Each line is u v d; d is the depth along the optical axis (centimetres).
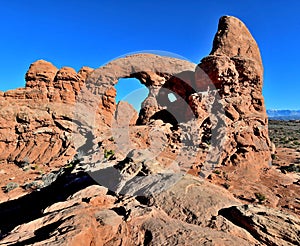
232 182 1698
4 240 710
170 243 728
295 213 1270
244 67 2436
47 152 2939
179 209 975
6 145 3089
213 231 817
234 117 2234
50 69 3594
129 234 789
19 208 1573
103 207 969
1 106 3184
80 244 673
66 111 3241
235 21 2905
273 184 1783
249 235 840
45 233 734
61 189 1631
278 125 8425
